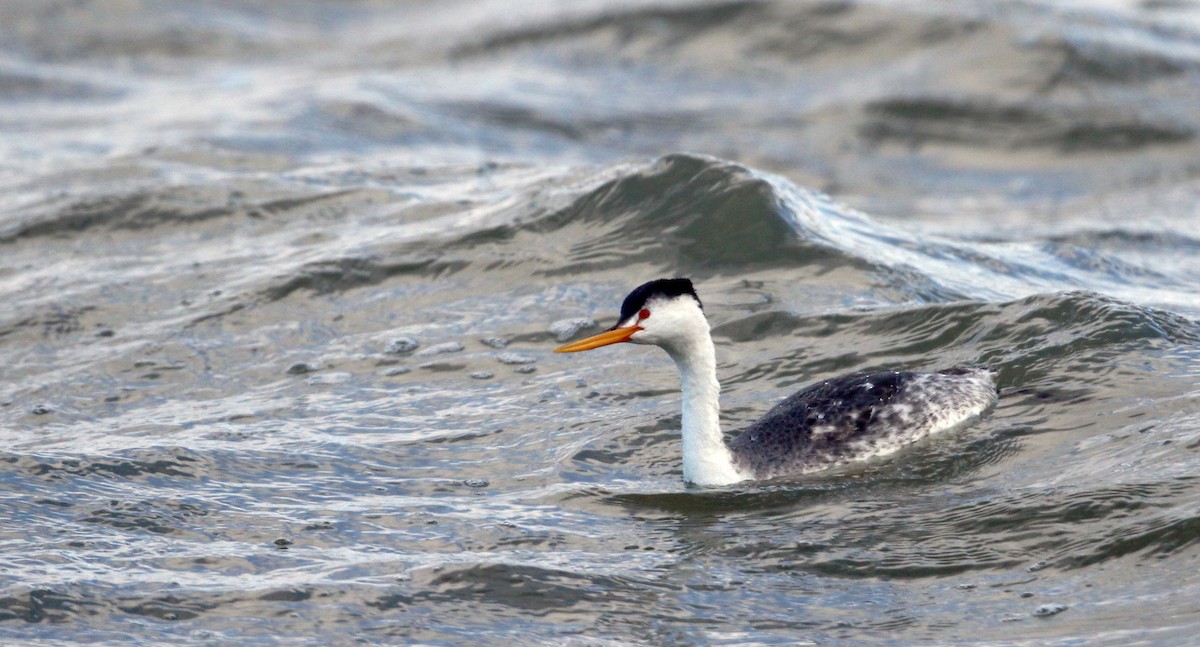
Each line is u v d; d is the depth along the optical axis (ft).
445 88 98.37
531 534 34.83
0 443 41.60
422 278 53.83
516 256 54.34
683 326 36.65
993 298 50.52
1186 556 30.76
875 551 32.96
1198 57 95.40
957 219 78.02
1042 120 89.45
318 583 32.50
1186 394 38.42
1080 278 56.54
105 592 32.22
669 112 94.84
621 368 45.39
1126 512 32.73
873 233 57.72
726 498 36.29
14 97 98.37
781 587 31.73
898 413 38.22
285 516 36.35
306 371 47.03
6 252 60.23
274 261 56.54
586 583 32.17
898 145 89.76
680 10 105.09
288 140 82.69
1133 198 80.84
